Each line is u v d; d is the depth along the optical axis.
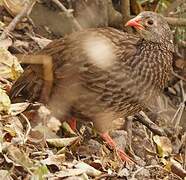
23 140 10.10
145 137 12.59
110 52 10.83
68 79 10.91
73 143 10.91
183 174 11.49
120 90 10.80
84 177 9.88
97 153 11.21
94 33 11.17
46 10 13.79
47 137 10.88
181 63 14.71
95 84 10.77
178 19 13.77
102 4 14.17
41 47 12.95
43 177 9.20
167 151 12.51
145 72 10.96
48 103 11.16
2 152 9.69
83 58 10.80
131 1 14.45
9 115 10.63
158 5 14.09
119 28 14.37
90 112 11.05
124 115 11.31
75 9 14.23
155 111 13.55
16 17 12.80
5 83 11.61
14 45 12.65
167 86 14.57
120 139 11.98
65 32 13.72
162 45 11.16
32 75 11.15
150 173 11.11
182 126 13.88
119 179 10.41
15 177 9.47
